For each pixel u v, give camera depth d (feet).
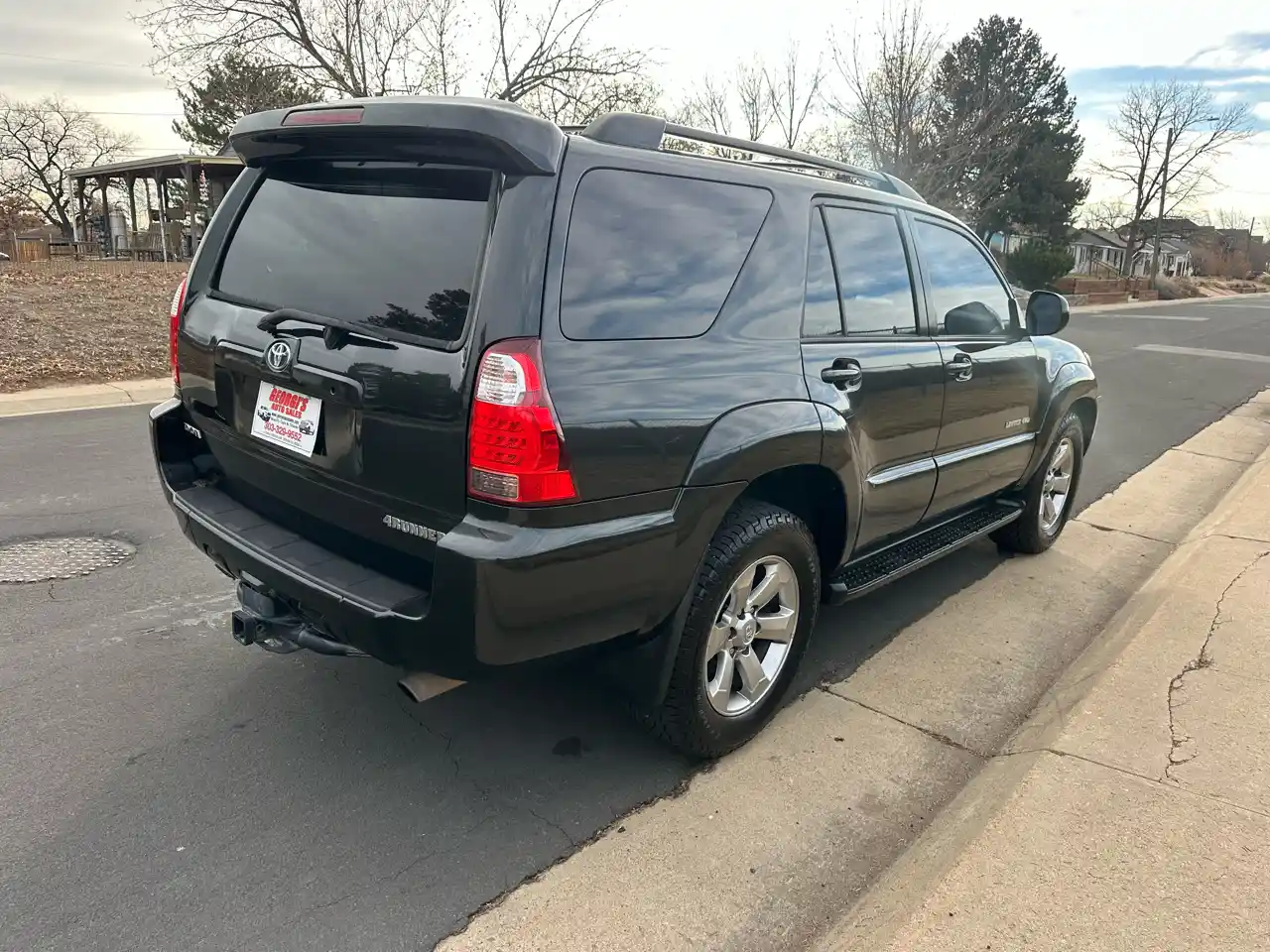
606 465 7.63
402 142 8.00
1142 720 9.95
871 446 10.77
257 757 9.57
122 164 95.30
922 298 12.18
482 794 9.11
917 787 9.49
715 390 8.52
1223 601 13.15
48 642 11.83
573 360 7.48
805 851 8.42
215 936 7.16
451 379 7.35
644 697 8.90
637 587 8.06
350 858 8.12
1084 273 221.66
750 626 9.67
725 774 9.61
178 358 10.55
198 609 12.99
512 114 7.42
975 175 81.82
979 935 6.87
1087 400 16.93
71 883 7.65
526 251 7.35
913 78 73.20
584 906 7.61
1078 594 15.06
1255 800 8.50
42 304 41.01
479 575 7.16
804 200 10.12
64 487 18.22
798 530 9.83
